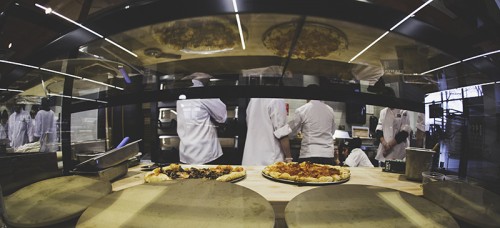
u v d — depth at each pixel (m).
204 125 2.42
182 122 2.39
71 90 1.02
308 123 3.00
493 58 0.76
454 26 0.70
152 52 0.80
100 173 1.20
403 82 0.99
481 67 0.79
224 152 2.90
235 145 2.91
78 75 0.94
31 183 0.83
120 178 1.42
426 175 1.12
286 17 0.63
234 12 0.61
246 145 2.79
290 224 0.66
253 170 1.74
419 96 1.03
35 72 0.82
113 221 0.65
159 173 1.41
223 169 1.63
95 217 0.67
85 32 0.71
